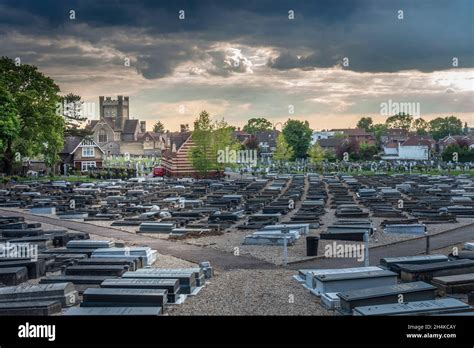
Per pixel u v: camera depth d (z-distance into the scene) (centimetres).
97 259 2266
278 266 2383
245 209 4488
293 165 11662
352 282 1797
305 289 1936
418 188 6256
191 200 5097
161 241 3108
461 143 13038
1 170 8219
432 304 1569
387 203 4806
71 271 2072
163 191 6181
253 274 2205
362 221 3469
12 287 1786
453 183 6969
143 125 17988
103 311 1589
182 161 9306
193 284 1936
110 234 3412
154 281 1809
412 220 3541
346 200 5169
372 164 10912
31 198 5431
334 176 8856
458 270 1956
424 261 2095
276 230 3200
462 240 3056
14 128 7194
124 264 2166
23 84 8219
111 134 15250
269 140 15875
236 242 3025
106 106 18562
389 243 2931
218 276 2173
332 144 14800
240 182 7456
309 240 2581
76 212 4325
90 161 10594
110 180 8256
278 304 1753
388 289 1662
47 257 2305
